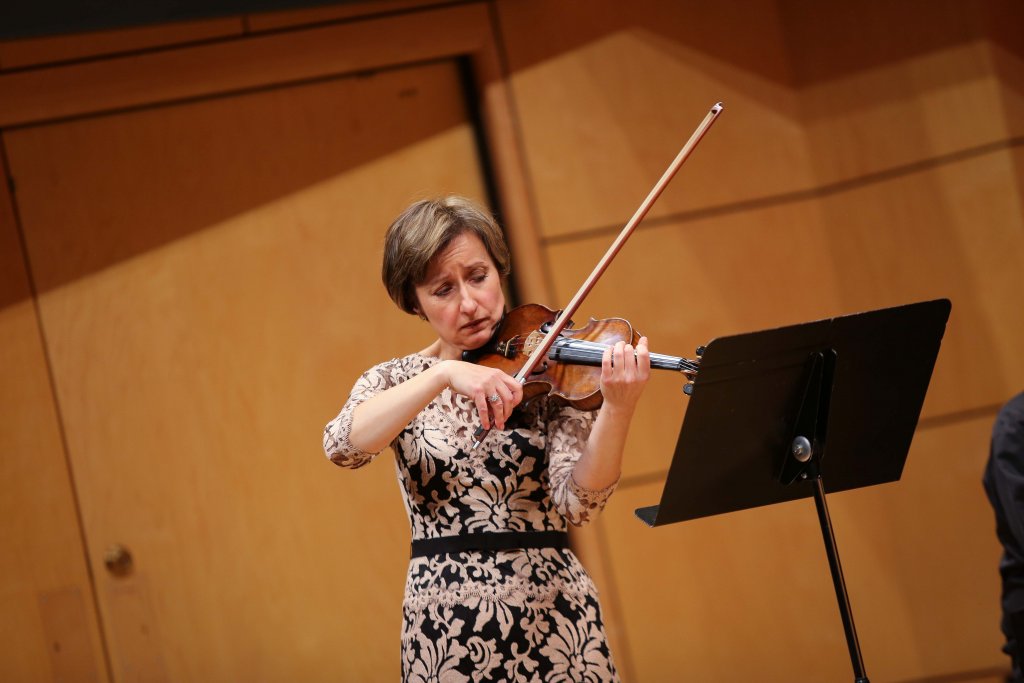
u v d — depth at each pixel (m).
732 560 11.81
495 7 11.90
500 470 6.35
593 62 12.03
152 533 11.27
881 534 11.98
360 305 11.75
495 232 6.66
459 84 12.05
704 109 12.20
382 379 6.74
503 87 11.80
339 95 11.80
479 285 6.50
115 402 11.26
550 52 11.96
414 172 11.91
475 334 6.51
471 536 6.29
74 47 11.02
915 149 11.70
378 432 6.12
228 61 11.33
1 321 11.06
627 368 5.73
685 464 5.96
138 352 11.33
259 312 11.57
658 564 11.68
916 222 11.73
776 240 12.20
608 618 11.49
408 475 6.46
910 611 11.90
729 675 11.66
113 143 11.35
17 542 10.98
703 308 11.98
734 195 12.18
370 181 11.82
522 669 6.12
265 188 11.64
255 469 11.47
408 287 6.62
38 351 11.14
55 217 11.23
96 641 11.11
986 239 11.38
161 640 11.22
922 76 11.61
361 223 11.78
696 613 11.68
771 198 12.23
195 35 11.25
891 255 11.91
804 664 11.80
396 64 11.88
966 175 11.43
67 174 11.27
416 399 6.08
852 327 5.91
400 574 11.68
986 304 11.44
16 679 10.90
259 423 11.51
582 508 6.02
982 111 11.31
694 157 12.13
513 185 11.73
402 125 11.91
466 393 5.93
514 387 5.91
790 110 12.34
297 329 11.62
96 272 11.29
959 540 11.78
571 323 6.81
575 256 11.82
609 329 6.63
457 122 12.02
